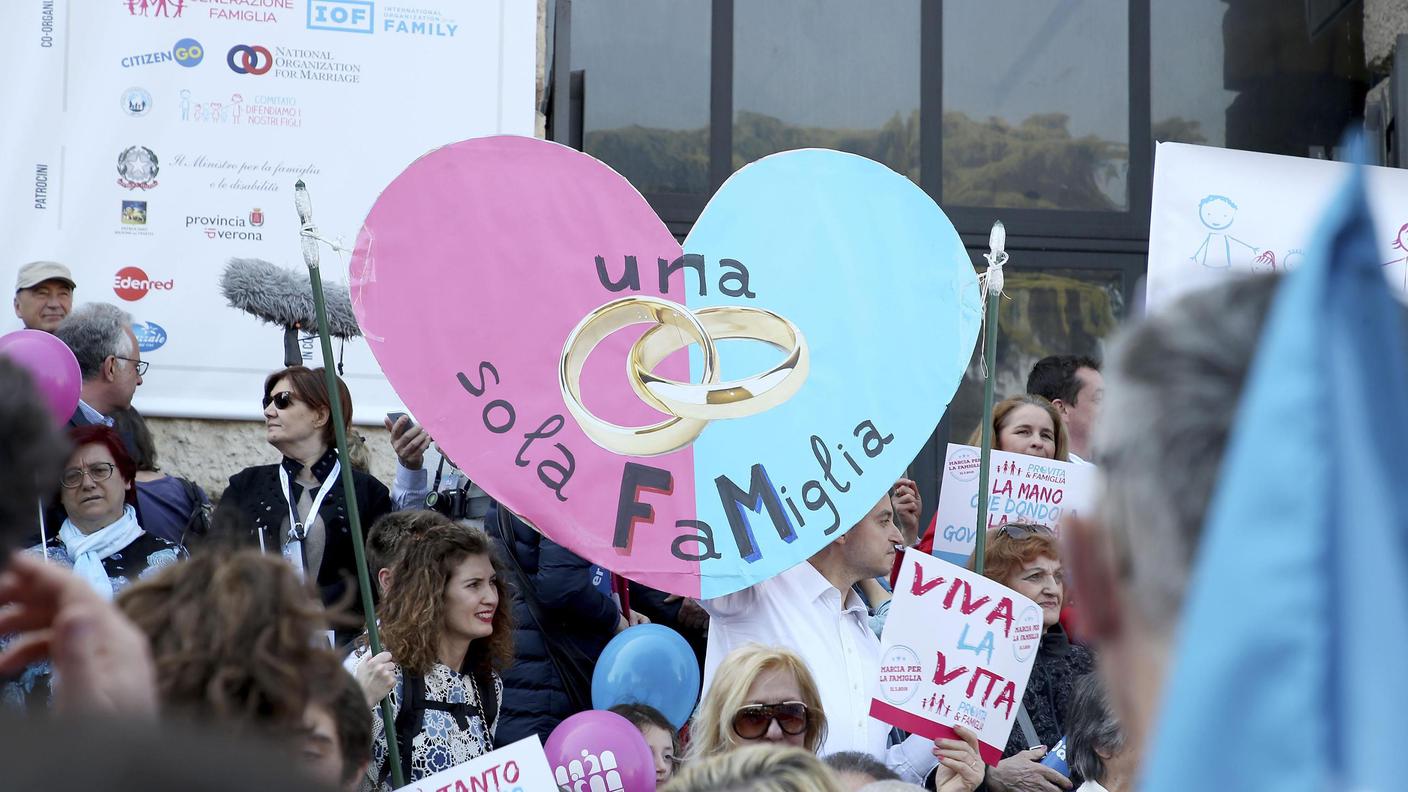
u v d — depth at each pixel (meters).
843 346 8.92
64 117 11.69
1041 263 14.22
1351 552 1.71
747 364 8.88
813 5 14.11
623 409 8.57
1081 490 9.98
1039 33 14.38
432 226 8.41
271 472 10.41
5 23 11.66
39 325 11.36
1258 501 1.74
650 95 13.84
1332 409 1.73
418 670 8.10
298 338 11.87
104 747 1.29
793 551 8.60
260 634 3.85
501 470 8.31
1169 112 14.48
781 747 4.80
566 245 8.60
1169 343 2.09
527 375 8.44
